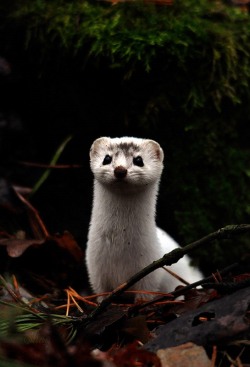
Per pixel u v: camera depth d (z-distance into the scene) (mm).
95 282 6363
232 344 4188
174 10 7863
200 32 7562
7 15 8047
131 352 3994
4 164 8086
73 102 8016
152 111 7652
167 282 6578
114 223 6090
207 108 7762
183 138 7875
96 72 7719
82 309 6047
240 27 7934
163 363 3988
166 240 6887
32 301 5902
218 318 4332
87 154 8266
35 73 8047
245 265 8008
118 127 7977
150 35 7445
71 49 7691
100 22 7664
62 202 8211
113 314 4953
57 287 7500
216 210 8102
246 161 8094
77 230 8070
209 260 8133
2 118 8039
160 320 5129
